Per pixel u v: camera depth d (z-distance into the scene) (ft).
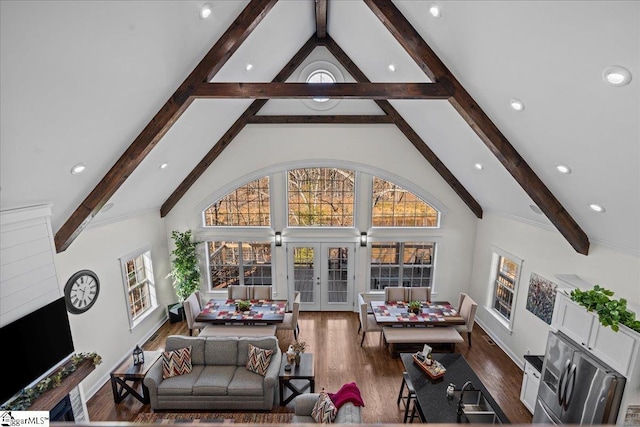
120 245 19.47
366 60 18.58
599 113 8.84
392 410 15.43
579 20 7.21
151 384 14.93
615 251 13.23
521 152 13.44
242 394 14.98
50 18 7.15
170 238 24.94
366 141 23.41
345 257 25.27
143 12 8.84
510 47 9.45
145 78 11.15
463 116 13.55
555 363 13.11
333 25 18.58
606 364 11.18
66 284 15.37
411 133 22.86
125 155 13.75
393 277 25.85
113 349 18.65
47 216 12.68
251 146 23.59
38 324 12.16
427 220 25.09
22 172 10.30
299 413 13.64
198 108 16.01
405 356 15.37
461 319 20.08
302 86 13.43
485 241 23.24
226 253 25.73
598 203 11.96
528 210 17.35
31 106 8.67
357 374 18.07
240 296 23.53
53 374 12.77
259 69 17.90
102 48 8.84
